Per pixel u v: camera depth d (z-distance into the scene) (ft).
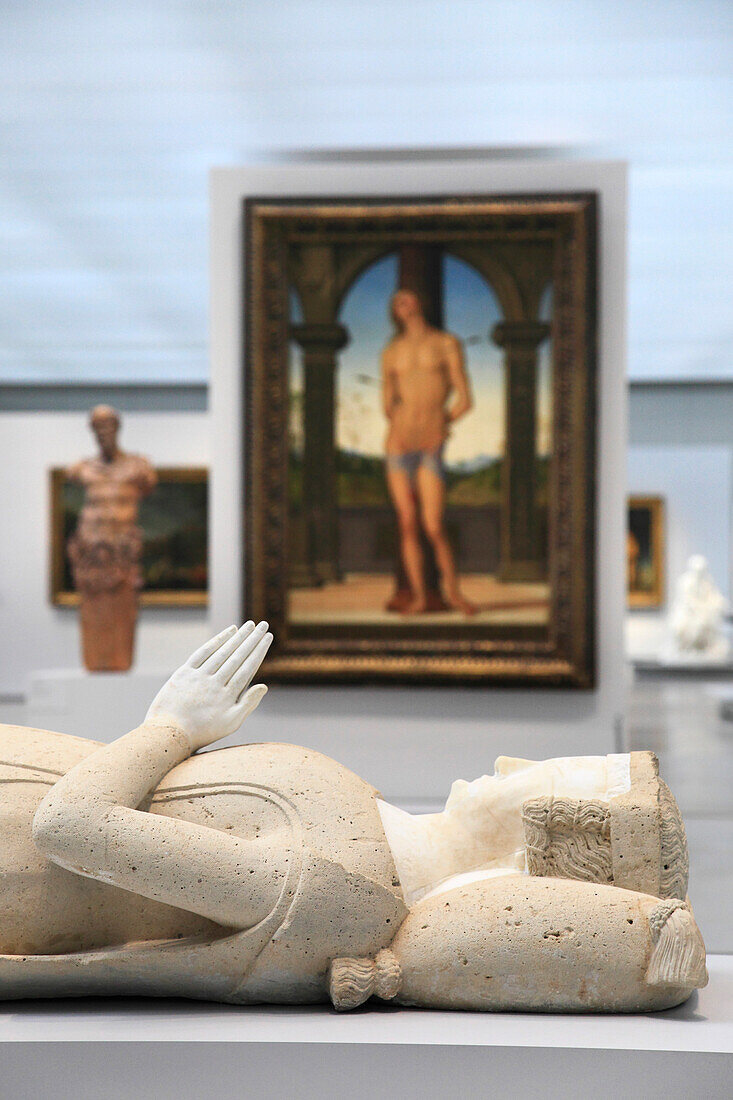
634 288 39.17
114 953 8.70
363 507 23.13
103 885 9.00
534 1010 8.49
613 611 22.76
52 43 22.35
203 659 9.71
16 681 46.06
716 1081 7.62
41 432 46.26
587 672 22.33
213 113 25.64
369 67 23.40
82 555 28.30
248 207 22.67
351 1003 8.41
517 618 22.80
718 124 26.27
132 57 22.88
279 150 27.78
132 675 26.99
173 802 9.01
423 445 23.00
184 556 46.24
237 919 8.52
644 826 8.89
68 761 9.41
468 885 8.98
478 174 22.89
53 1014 8.73
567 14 21.21
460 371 22.89
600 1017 8.41
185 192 30.50
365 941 8.56
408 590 23.06
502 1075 7.73
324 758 9.51
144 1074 7.93
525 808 9.09
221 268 23.30
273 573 22.95
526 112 25.72
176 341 44.55
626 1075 7.67
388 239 22.74
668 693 43.52
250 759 9.29
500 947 8.39
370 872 8.66
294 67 23.32
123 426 46.26
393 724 23.07
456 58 22.81
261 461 22.89
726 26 21.47
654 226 33.68
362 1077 7.81
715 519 51.06
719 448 51.26
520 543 22.81
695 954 8.19
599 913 8.43
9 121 26.20
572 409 22.35
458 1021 8.31
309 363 22.99
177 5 20.68
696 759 28.40
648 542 51.24
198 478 46.09
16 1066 7.97
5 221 32.48
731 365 49.57
